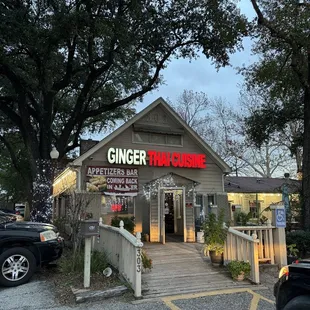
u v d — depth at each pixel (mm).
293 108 16031
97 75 15039
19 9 11086
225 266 8219
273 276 7805
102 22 11711
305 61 11945
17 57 12703
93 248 9414
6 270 6812
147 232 12969
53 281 7059
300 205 12242
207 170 14328
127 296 6125
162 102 13789
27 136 14016
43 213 13016
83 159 11875
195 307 5613
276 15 11430
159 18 13344
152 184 12867
